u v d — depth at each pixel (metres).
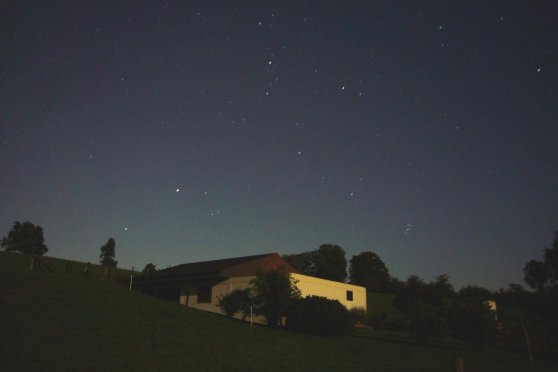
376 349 17.12
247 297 23.89
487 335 19.38
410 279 38.53
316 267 70.50
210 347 13.07
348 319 20.22
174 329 14.73
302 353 14.33
